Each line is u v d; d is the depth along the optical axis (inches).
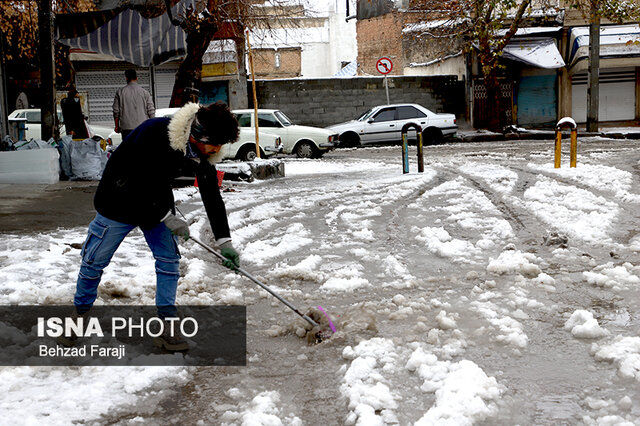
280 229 327.0
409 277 224.4
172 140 141.8
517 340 157.8
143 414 125.1
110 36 550.0
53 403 127.0
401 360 148.9
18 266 232.4
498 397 128.6
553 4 1208.8
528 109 1234.0
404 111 1021.8
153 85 1122.7
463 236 296.0
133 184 146.2
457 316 178.9
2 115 762.8
